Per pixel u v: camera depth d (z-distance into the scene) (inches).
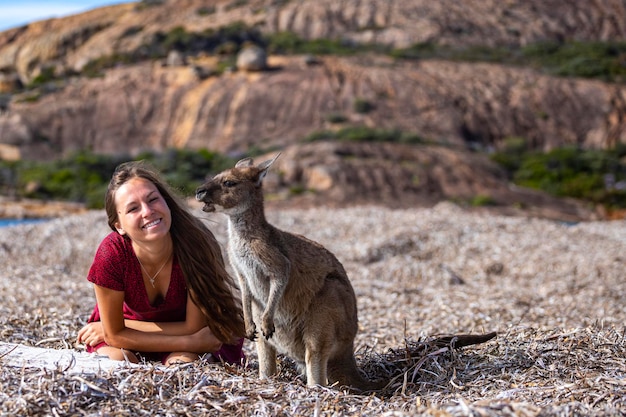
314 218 621.3
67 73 2588.6
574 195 1579.7
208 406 137.9
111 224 173.6
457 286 386.0
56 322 232.1
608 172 1705.2
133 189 167.2
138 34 2716.5
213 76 2246.6
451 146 1866.4
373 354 214.7
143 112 2167.8
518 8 3073.3
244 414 136.3
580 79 2386.8
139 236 167.6
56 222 591.8
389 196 1449.3
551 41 2869.1
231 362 190.7
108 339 173.2
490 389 157.2
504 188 1581.0
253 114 2085.4
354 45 2684.5
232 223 175.3
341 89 2165.4
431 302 315.0
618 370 163.0
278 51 2437.3
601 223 687.1
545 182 1626.5
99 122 2149.4
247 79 2203.5
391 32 2748.5
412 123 2058.3
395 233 514.3
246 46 2431.1
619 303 316.5
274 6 2913.4
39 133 2076.8
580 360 174.7
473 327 252.5
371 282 381.4
